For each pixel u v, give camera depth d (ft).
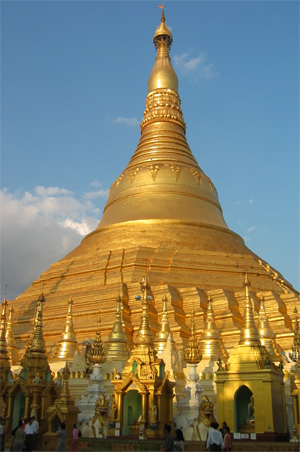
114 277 190.90
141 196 228.63
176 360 138.62
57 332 179.63
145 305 120.57
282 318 169.58
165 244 203.92
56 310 190.19
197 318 174.40
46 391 108.68
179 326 167.22
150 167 236.43
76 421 104.37
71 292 196.95
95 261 203.00
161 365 108.17
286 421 107.86
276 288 196.44
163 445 85.87
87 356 133.18
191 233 212.64
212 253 204.23
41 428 105.81
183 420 111.55
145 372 105.29
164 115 260.42
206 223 221.25
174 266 193.88
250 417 107.45
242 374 104.01
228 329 165.68
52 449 98.99
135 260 193.57
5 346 136.98
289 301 180.24
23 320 193.77
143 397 103.14
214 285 190.60
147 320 117.70
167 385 106.73
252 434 98.22
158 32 286.87
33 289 214.90
